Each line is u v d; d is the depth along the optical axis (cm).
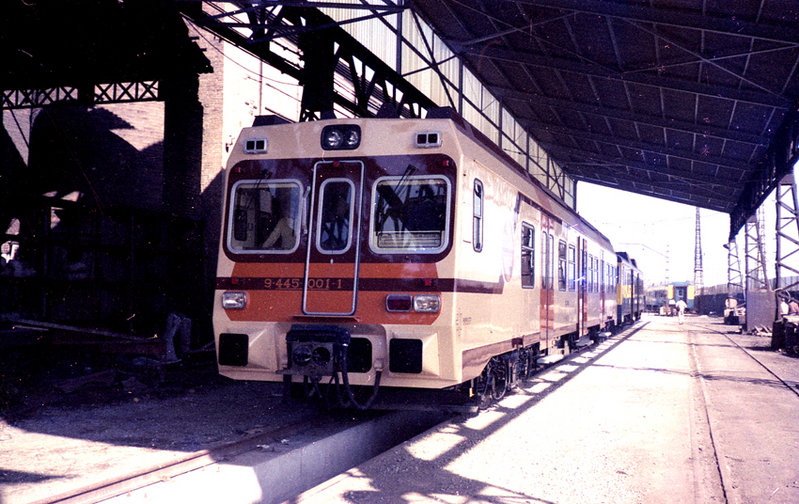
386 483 486
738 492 505
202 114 1406
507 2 1413
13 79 1267
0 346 798
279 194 640
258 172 649
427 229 602
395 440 736
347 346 594
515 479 509
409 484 485
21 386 780
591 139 2470
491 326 704
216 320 639
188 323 1109
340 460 623
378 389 620
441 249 594
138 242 1191
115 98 1333
